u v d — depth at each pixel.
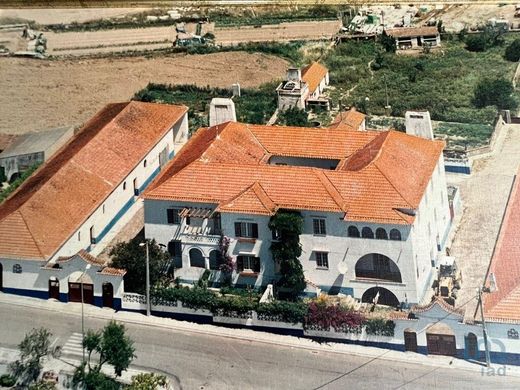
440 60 165.00
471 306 91.31
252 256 94.31
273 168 96.50
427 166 99.50
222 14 188.75
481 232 105.81
